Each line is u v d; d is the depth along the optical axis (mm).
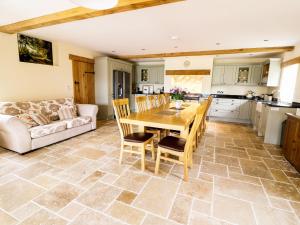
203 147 3395
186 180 2160
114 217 1550
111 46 4805
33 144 2920
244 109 5715
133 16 2641
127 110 2842
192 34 3516
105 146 3293
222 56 5828
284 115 3525
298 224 1521
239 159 2863
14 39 3471
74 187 1981
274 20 2672
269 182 2184
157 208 1677
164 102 4719
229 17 2615
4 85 3377
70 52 4750
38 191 1894
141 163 2535
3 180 2092
